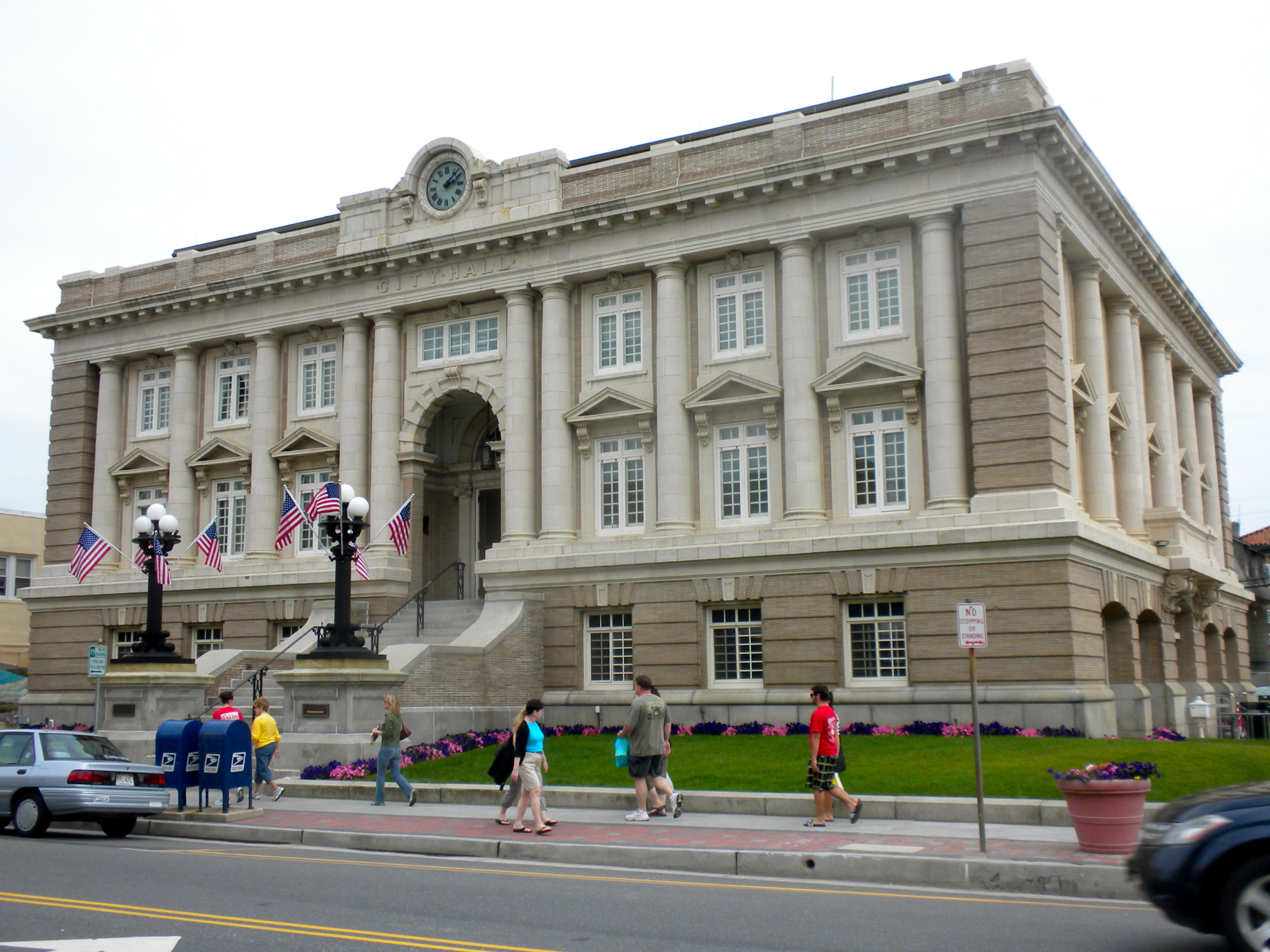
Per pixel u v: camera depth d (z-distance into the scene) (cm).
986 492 2936
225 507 4256
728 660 3281
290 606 3947
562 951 1064
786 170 3225
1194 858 1017
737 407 3359
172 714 3053
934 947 1087
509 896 1360
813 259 3294
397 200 3925
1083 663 2831
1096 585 3016
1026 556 2856
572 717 3366
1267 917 988
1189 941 1119
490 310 3806
